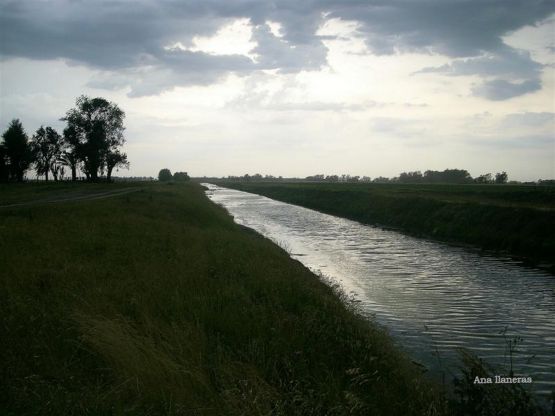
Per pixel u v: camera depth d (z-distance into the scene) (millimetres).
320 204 61219
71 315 7340
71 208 23875
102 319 7418
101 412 4855
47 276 10211
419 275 18312
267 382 6152
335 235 32125
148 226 21078
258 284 11180
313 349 7336
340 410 5523
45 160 84500
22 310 7551
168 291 9562
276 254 18828
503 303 14039
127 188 57812
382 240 29562
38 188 56656
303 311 9562
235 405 5223
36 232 15883
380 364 7324
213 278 11430
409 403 6121
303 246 26594
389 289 15828
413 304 13852
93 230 17625
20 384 5340
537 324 12008
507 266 20438
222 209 50250
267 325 8023
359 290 15648
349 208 51812
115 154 80750
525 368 9086
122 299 8859
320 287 13938
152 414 5000
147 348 6285
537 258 22531
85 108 75688
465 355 7895
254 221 42312
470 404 6191
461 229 30703
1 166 77438
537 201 38250
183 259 13547
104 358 6242
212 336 7359
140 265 12062
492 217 29688
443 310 13219
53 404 4863
